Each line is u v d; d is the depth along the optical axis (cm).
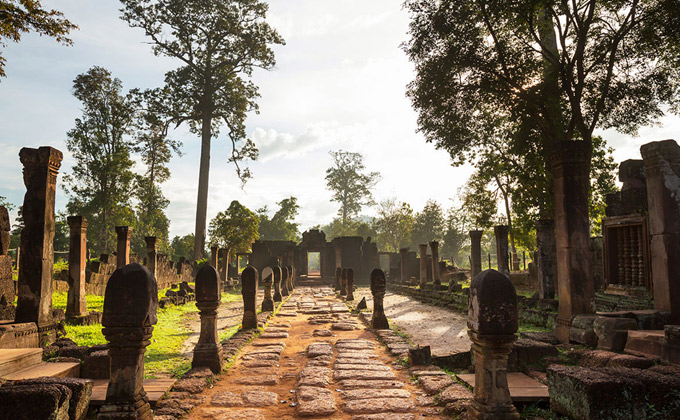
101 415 426
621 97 1534
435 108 1716
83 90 4181
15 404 409
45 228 875
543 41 1858
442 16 1532
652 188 777
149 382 617
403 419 493
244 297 1185
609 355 579
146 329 445
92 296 1894
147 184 5081
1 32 1250
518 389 545
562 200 823
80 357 662
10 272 1270
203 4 4122
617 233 1238
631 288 1148
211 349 727
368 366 744
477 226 2791
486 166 2514
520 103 1645
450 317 1530
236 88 4478
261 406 556
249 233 4625
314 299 2372
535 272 1964
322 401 555
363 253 4647
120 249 1642
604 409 412
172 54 4297
